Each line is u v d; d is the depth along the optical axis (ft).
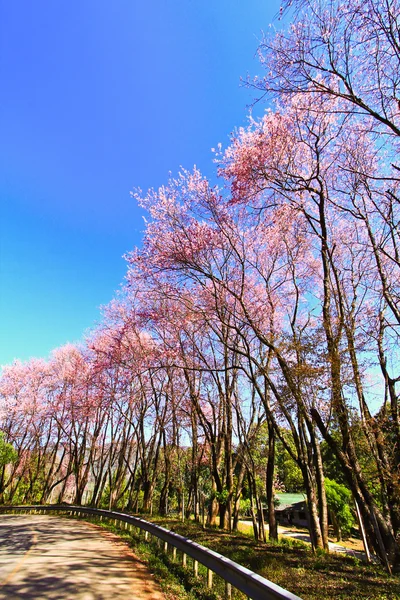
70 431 119.75
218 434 71.77
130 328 73.31
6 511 110.73
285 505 142.61
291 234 51.49
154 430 93.86
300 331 41.19
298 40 27.81
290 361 40.14
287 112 41.29
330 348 34.17
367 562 35.73
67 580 22.79
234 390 64.13
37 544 38.96
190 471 88.33
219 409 71.87
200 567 27.30
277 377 50.16
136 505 93.97
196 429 75.92
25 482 157.99
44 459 147.02
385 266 42.86
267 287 54.03
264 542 45.27
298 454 44.55
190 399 74.59
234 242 53.52
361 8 22.84
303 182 42.70
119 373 73.36
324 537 44.19
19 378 127.54
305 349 35.91
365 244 40.04
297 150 43.78
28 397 127.03
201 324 57.98
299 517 135.95
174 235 51.78
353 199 41.96
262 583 14.60
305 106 37.27
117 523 57.11
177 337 65.41
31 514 100.32
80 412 102.47
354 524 117.29
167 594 20.27
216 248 53.21
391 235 38.29
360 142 39.65
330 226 48.62
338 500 101.14
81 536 46.24
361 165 39.68
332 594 21.91
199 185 51.72
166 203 52.13
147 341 74.38
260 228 49.52
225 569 19.11
